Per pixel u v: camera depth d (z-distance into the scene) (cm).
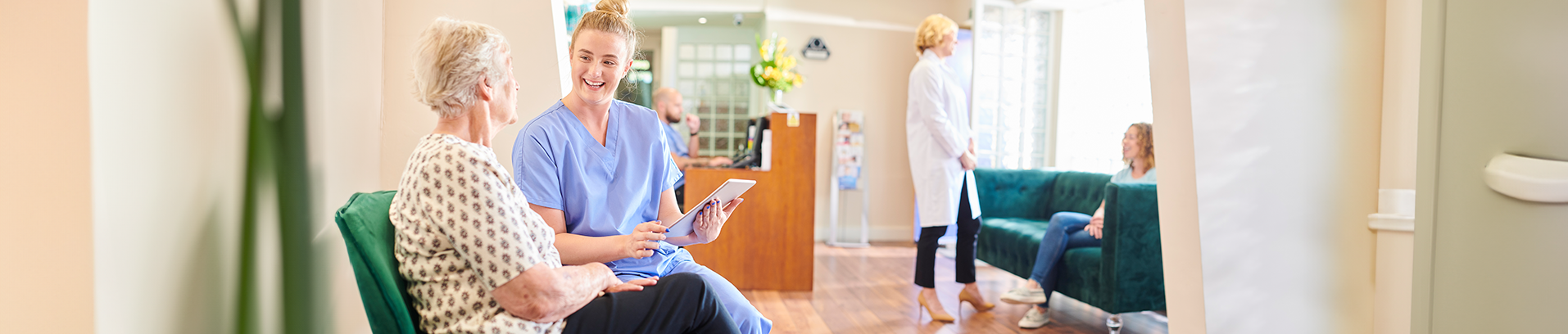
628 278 157
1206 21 181
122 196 98
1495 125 113
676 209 176
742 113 696
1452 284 120
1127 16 549
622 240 144
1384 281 192
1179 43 183
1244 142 185
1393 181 190
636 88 177
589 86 152
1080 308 354
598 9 155
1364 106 194
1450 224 120
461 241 112
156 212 106
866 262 508
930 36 332
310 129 159
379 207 124
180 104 112
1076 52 600
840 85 616
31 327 93
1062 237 311
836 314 345
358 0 181
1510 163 109
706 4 608
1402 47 188
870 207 626
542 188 145
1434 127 123
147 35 103
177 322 113
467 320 116
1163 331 311
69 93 91
